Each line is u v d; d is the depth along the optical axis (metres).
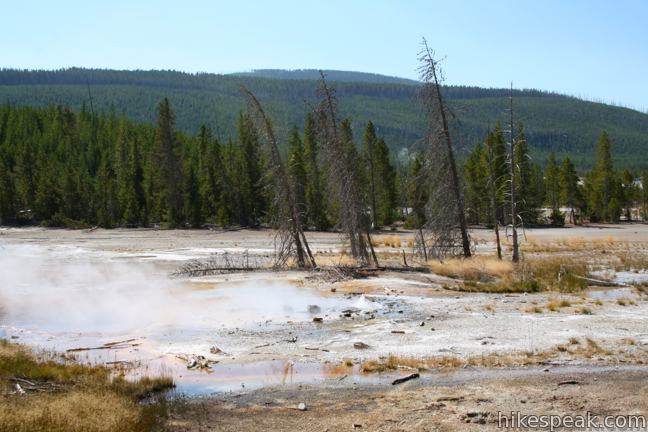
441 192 30.27
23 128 99.81
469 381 11.74
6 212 71.69
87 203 72.62
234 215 69.88
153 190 73.94
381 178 72.06
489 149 36.34
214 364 13.38
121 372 12.52
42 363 12.61
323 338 15.66
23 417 9.01
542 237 56.09
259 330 16.75
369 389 11.44
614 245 46.16
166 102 73.38
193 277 27.48
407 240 50.59
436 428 9.41
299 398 11.00
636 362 12.72
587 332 15.46
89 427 8.95
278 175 29.59
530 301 20.56
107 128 104.12
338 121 29.62
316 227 61.19
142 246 45.66
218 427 9.58
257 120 29.30
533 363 12.83
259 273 28.11
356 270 27.61
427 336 15.55
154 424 9.64
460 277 26.88
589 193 90.00
